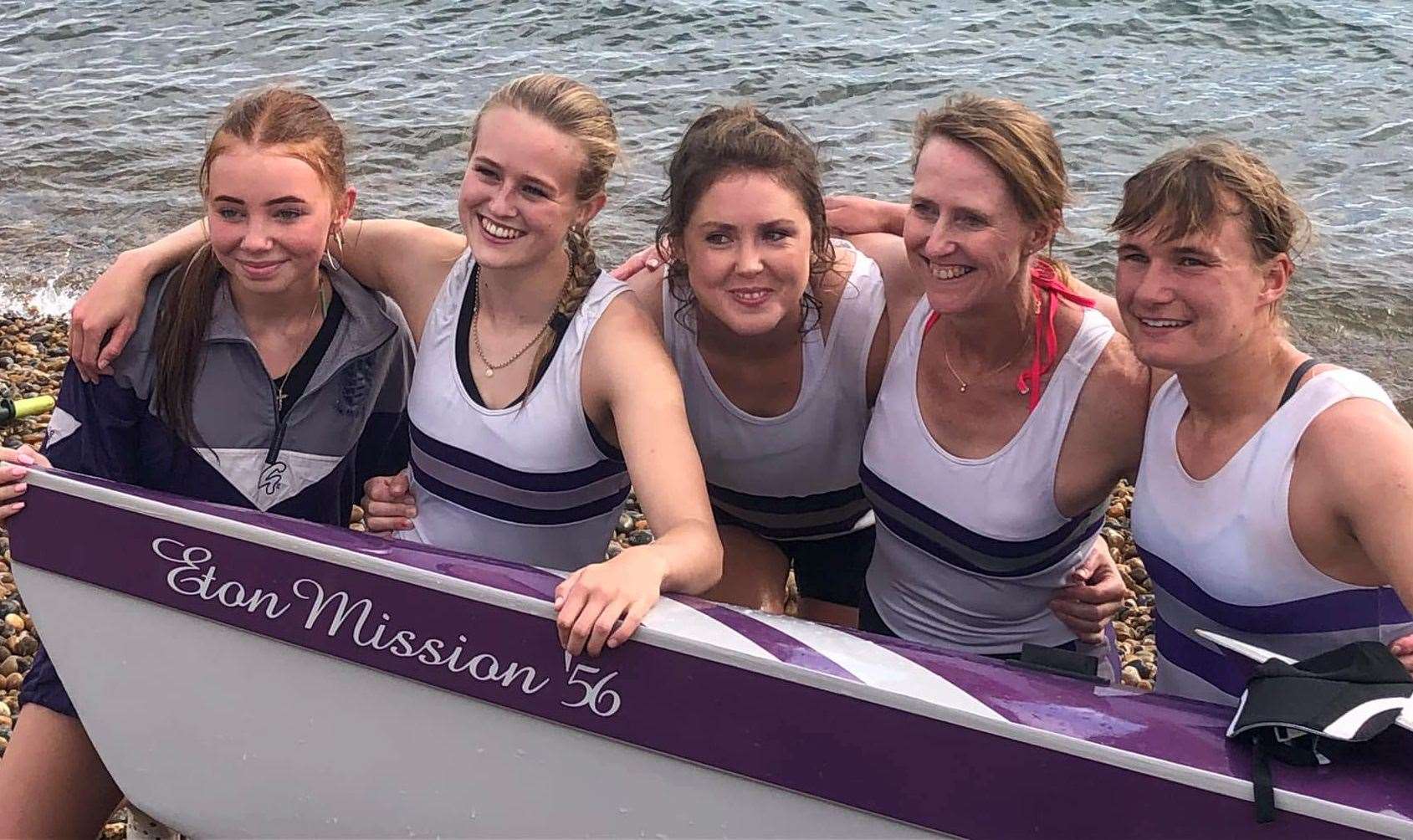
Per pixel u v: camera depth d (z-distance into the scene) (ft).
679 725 7.96
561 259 9.62
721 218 9.33
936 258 9.38
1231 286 8.17
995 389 9.89
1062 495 9.93
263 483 10.17
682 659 7.89
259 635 8.82
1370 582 8.35
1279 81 37.22
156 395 9.89
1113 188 29.86
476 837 8.70
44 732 9.78
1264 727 7.13
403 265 10.48
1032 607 10.69
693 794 8.05
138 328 9.91
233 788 9.28
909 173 30.58
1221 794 7.04
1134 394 9.57
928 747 7.49
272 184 9.32
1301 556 8.30
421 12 42.01
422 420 9.98
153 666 9.20
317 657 8.71
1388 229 28.40
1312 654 8.56
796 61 37.81
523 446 9.55
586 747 8.22
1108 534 17.87
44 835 9.82
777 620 8.42
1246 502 8.40
